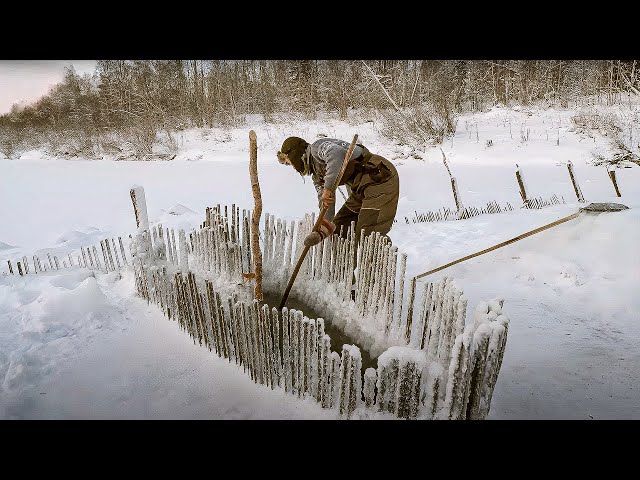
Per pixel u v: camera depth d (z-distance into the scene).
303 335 2.50
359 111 23.77
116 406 2.69
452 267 4.73
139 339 3.43
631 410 2.51
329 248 3.55
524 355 3.09
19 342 3.45
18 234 8.23
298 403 2.55
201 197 11.24
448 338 2.33
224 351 3.04
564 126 18.03
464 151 17.31
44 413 2.65
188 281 3.17
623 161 14.00
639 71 20.28
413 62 22.38
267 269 3.98
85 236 7.09
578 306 3.75
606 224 4.52
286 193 11.46
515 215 6.58
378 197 3.44
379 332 2.97
